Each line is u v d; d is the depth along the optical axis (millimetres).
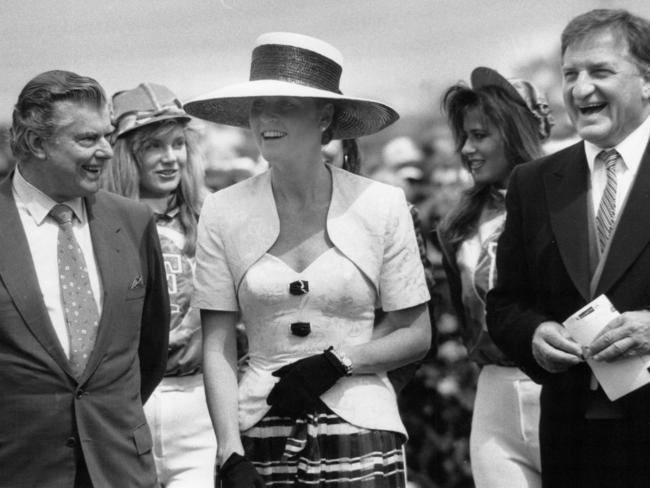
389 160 11344
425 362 9688
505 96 9445
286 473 7367
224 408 7488
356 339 7449
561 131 11961
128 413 7219
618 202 7297
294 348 7398
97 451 7035
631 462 7176
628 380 6988
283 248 7480
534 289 7664
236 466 7211
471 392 10133
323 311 7391
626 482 7188
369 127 7914
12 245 7047
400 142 11336
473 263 9328
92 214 7340
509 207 7801
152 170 9328
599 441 7262
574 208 7402
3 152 12094
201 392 9195
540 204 7594
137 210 7590
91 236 7277
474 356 9297
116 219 7441
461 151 9680
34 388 6949
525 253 7691
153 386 7895
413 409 10305
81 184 7117
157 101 9367
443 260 9609
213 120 8086
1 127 12867
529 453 9000
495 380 9133
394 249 7500
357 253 7410
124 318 7230
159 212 9375
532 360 7461
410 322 7602
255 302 7430
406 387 10289
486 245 9320
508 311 7703
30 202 7188
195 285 7664
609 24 7238
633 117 7270
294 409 7227
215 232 7590
